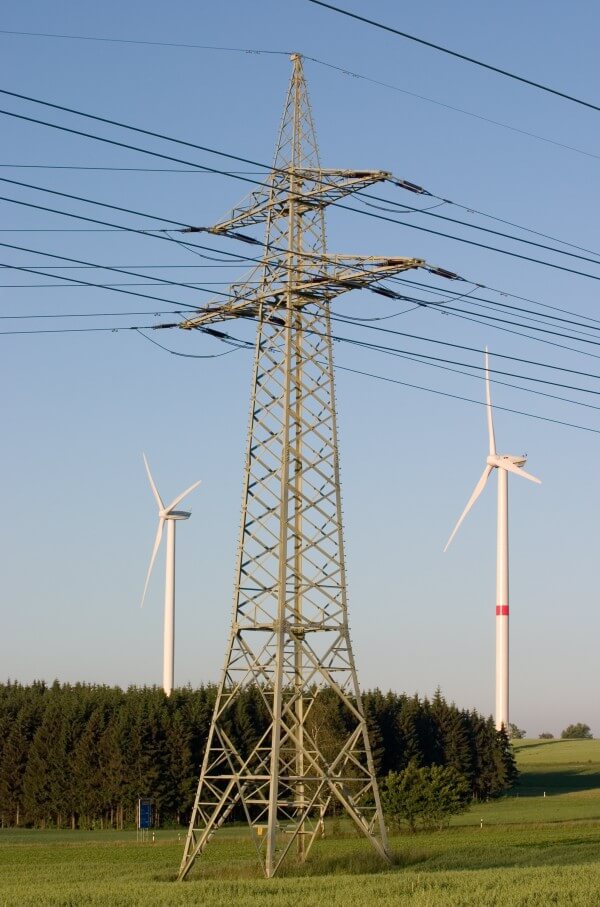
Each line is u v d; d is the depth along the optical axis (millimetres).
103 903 42125
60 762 141875
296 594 55219
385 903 40688
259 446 55438
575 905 40594
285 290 55094
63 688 175250
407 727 165875
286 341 55188
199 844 54188
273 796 52031
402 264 50500
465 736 169000
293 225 55562
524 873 50688
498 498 130875
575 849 70500
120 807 136250
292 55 56906
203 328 56750
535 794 177250
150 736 138125
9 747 147000
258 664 54125
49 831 132250
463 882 46656
